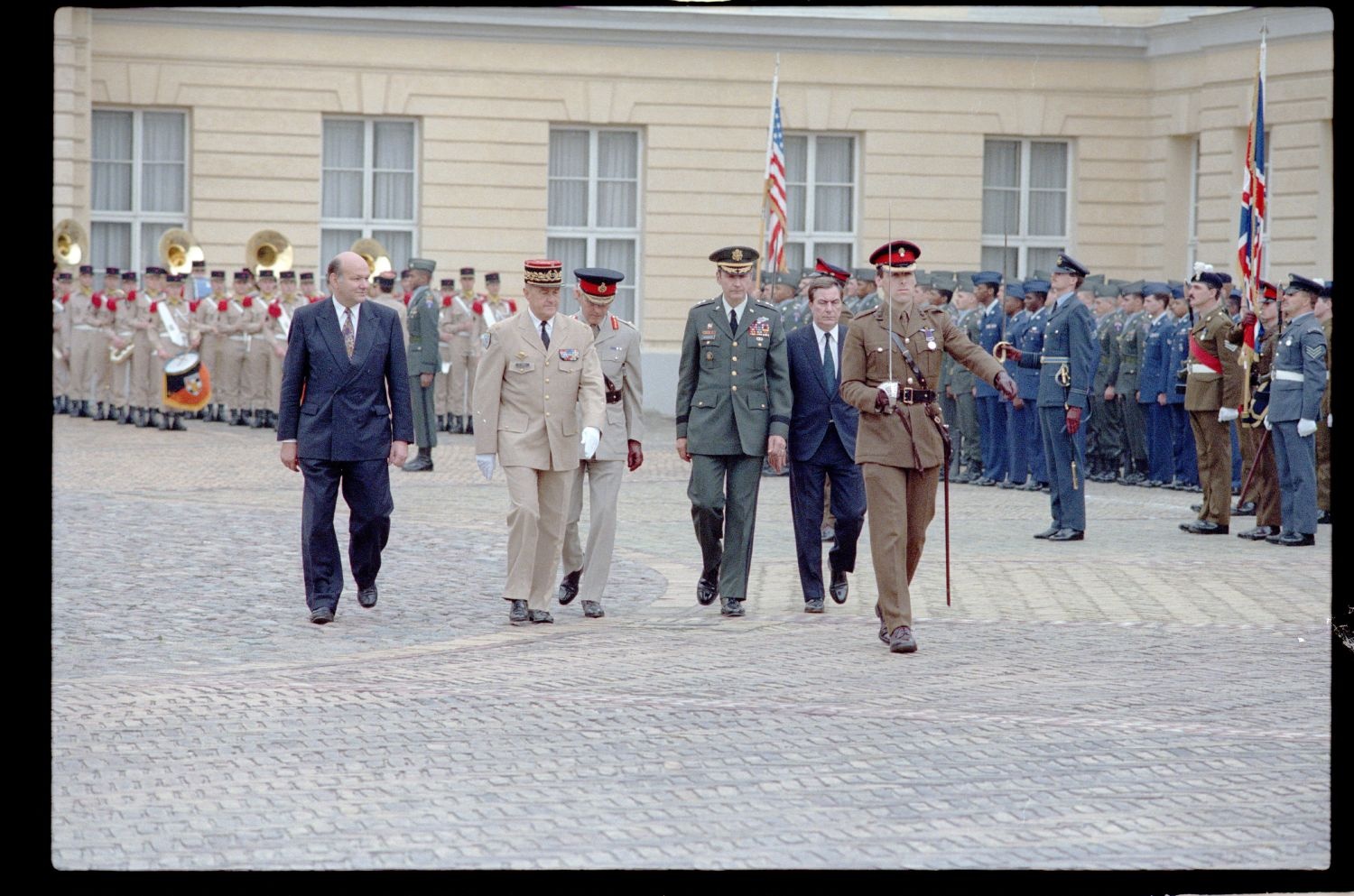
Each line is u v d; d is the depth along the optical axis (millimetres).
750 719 8508
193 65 29578
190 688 9164
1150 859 6387
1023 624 11211
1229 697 9031
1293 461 15133
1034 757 7809
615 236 31234
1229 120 28812
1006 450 20938
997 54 31312
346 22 29891
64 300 28500
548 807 7004
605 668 9781
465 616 11500
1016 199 31844
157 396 27016
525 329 11164
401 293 29781
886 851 6465
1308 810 7008
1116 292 22953
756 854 6422
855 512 11742
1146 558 14359
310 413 11250
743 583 11602
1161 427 20750
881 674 9609
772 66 30953
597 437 11094
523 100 30484
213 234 29812
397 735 8141
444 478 20422
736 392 11500
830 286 11602
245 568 13398
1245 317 15883
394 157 30672
